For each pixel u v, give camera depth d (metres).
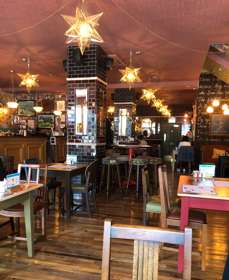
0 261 2.75
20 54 5.90
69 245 3.13
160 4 3.52
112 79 8.48
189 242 1.14
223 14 3.75
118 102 9.61
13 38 4.88
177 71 7.29
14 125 10.74
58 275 2.51
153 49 5.40
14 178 2.84
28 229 2.84
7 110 11.26
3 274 2.51
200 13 3.74
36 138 7.64
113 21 4.08
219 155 7.78
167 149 16.17
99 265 2.70
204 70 8.99
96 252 2.97
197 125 9.65
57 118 11.30
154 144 11.76
